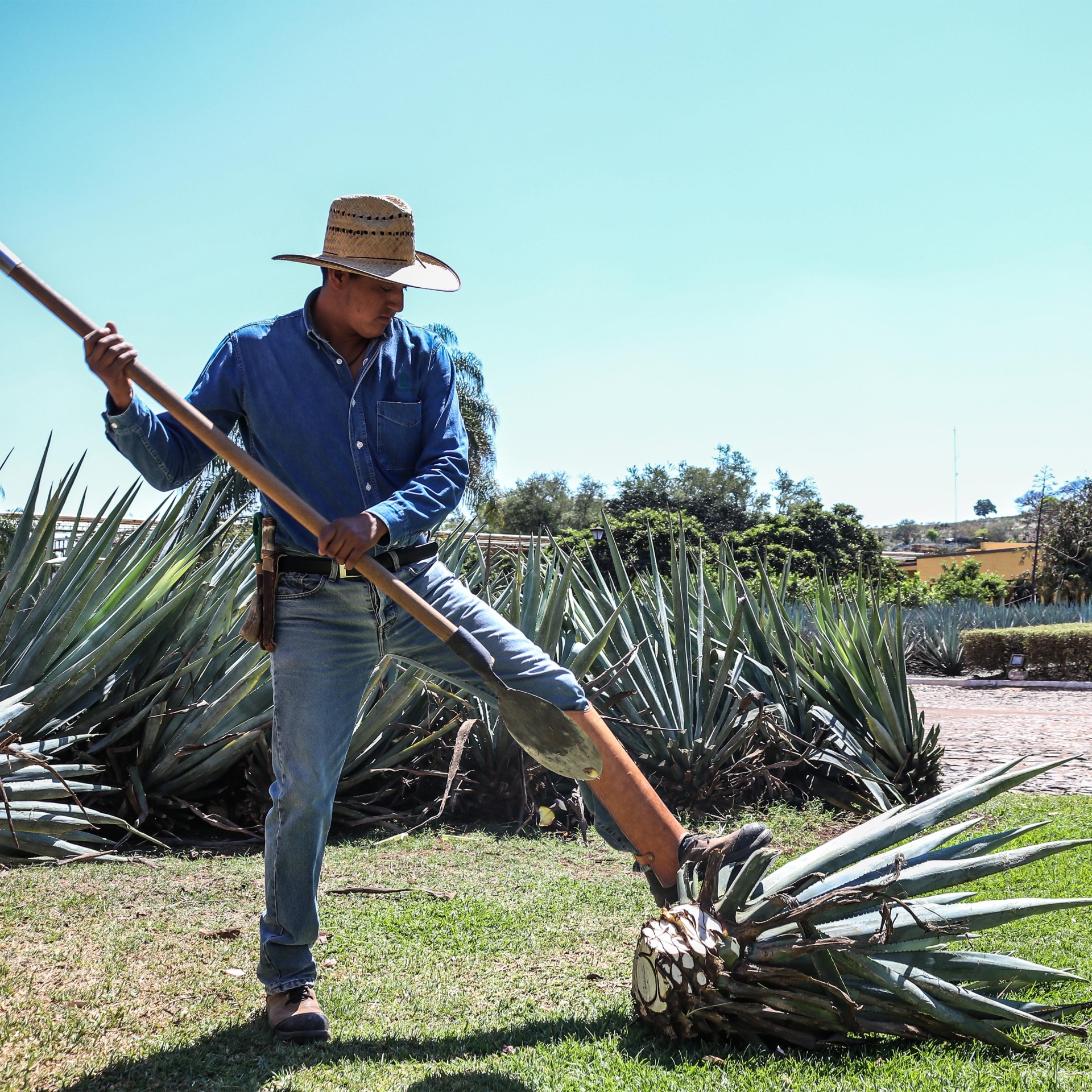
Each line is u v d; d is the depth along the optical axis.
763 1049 2.63
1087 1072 2.56
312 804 2.73
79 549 5.55
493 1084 2.40
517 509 50.03
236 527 7.00
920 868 2.91
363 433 2.86
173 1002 2.90
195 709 5.34
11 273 2.53
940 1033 2.73
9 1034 2.61
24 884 4.02
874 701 6.92
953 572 40.53
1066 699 17.08
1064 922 3.77
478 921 3.78
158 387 2.57
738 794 6.38
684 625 6.57
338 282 2.83
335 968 3.26
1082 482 42.78
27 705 4.90
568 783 5.90
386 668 5.62
